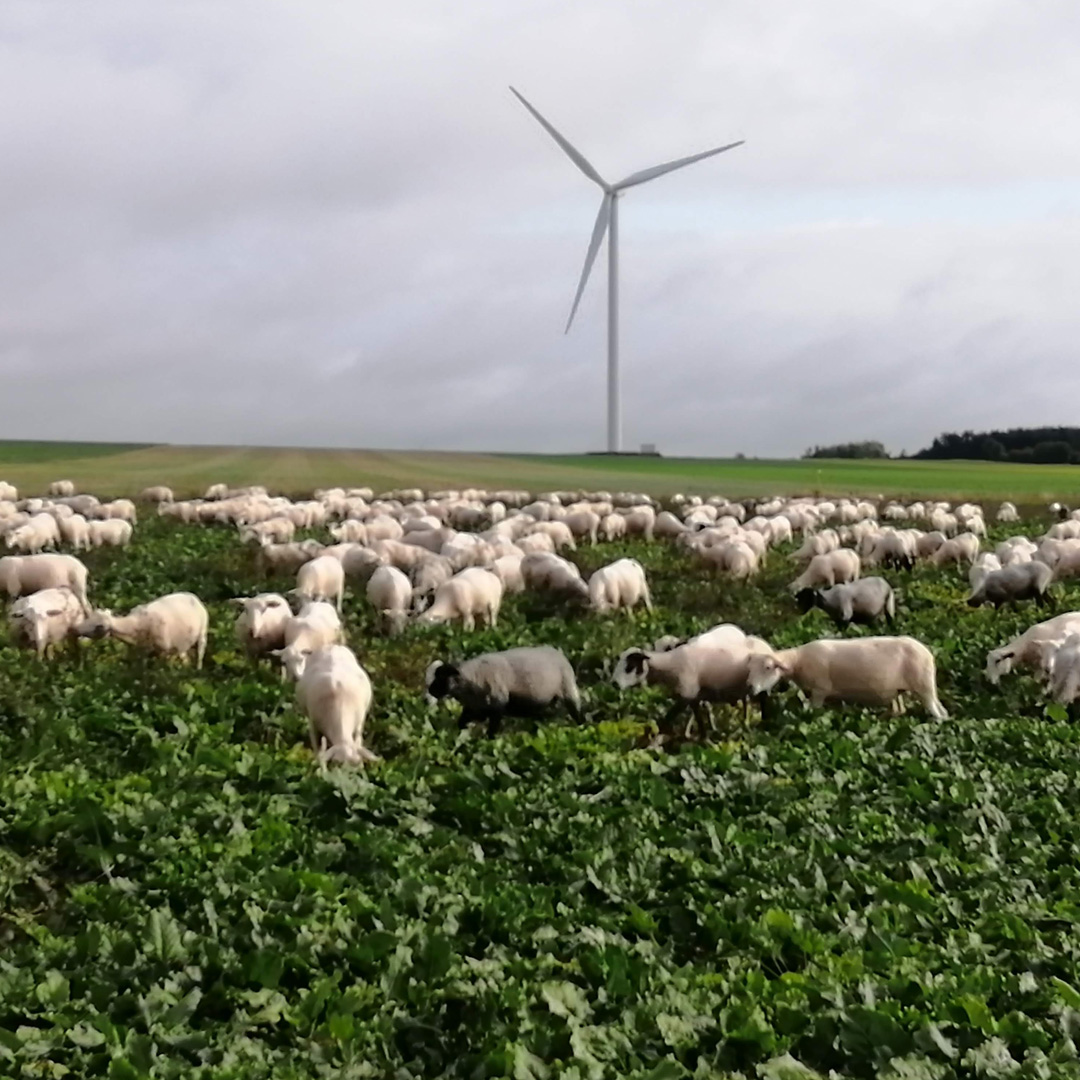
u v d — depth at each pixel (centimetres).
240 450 14688
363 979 928
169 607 2062
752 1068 839
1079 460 15600
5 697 1711
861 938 1037
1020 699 1983
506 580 2842
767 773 1498
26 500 5097
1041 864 1230
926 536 3781
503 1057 805
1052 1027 902
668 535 4397
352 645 2273
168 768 1397
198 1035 826
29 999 868
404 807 1307
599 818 1284
